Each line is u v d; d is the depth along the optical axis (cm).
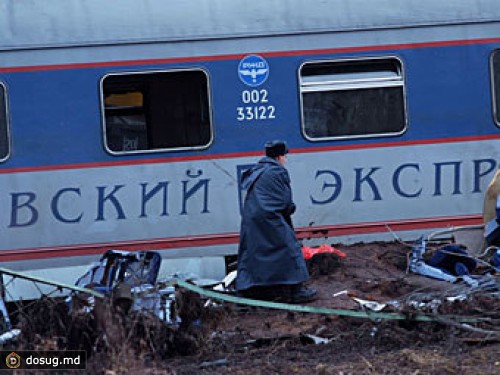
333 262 3275
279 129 3453
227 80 3428
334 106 3488
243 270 2992
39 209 3347
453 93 3538
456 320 2594
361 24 3491
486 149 3550
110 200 3378
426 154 3522
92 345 2378
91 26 3375
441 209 3522
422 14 3516
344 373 2191
